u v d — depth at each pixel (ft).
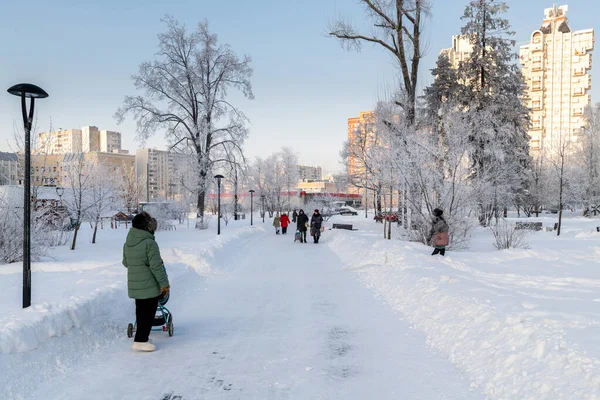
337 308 25.63
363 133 140.77
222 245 54.70
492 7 107.76
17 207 44.47
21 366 14.52
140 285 17.81
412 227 55.72
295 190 250.37
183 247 46.73
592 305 19.60
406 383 14.19
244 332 20.70
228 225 127.85
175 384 14.33
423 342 18.51
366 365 15.98
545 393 11.62
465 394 13.15
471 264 37.50
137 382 14.51
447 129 56.34
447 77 111.14
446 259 37.35
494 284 26.86
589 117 161.48
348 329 20.99
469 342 16.65
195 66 110.01
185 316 24.07
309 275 38.70
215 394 13.52
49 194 67.67
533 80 403.13
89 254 50.03
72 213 60.85
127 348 18.31
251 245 71.56
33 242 42.65
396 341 18.81
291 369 15.67
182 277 33.68
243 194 233.14
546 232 87.10
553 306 19.36
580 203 154.10
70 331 18.07
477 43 108.78
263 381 14.57
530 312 17.99
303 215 78.64
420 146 55.16
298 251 61.72
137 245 17.89
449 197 52.39
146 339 18.06
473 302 20.13
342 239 66.33
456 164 52.26
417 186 54.29
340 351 17.65
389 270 35.09
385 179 63.82
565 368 12.12
